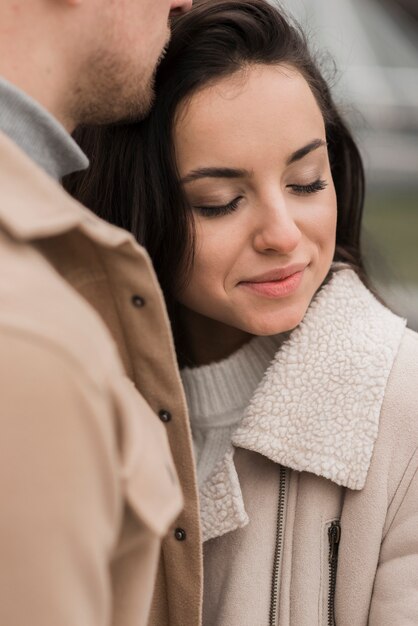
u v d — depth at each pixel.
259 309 1.45
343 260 1.71
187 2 1.39
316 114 1.42
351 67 4.47
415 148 4.45
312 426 1.44
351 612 1.44
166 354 1.15
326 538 1.46
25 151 1.01
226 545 1.49
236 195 1.41
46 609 0.79
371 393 1.44
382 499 1.43
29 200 0.91
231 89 1.36
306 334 1.47
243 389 1.55
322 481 1.46
